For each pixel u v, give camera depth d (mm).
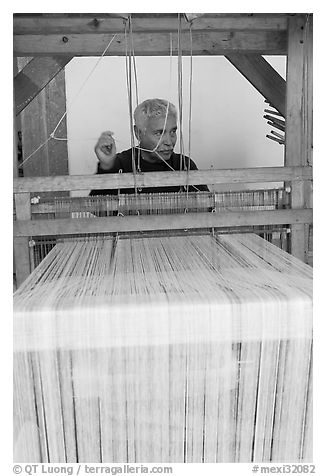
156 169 1604
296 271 857
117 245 1062
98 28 1097
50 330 704
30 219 1005
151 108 1548
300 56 1116
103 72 2389
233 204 1104
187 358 724
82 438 748
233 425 761
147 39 1195
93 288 786
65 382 723
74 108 2395
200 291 756
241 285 782
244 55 1462
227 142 2545
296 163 1151
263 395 750
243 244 1047
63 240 1096
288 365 739
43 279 841
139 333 710
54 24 1082
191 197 1101
